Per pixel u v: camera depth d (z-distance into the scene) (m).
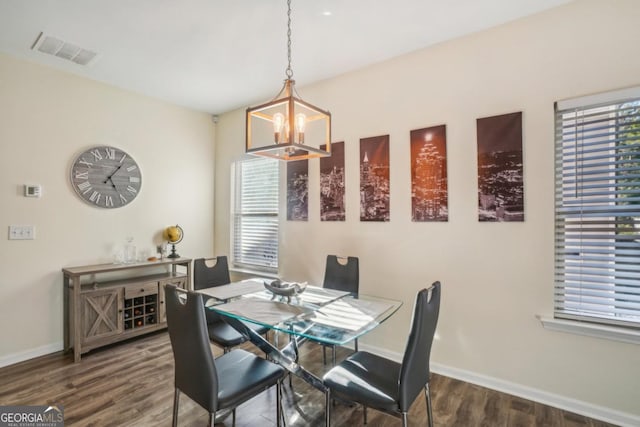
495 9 2.13
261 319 1.76
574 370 2.04
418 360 1.51
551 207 2.12
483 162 2.36
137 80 3.24
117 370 2.57
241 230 4.16
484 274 2.36
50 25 2.30
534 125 2.18
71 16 2.19
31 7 2.08
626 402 1.89
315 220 3.29
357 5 2.08
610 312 1.97
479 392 2.26
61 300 2.98
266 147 1.79
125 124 3.46
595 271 2.03
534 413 2.02
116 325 2.99
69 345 2.98
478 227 2.38
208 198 4.29
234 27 2.33
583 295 2.06
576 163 2.08
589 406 1.99
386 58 2.80
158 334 3.36
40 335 2.86
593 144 2.02
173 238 3.74
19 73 2.77
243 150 4.05
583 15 2.03
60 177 2.99
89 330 2.81
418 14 2.18
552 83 2.12
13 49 2.63
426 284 2.60
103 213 3.29
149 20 2.24
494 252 2.32
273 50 2.65
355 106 3.00
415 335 1.44
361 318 1.80
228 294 2.27
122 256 3.35
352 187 3.02
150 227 3.69
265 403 2.16
